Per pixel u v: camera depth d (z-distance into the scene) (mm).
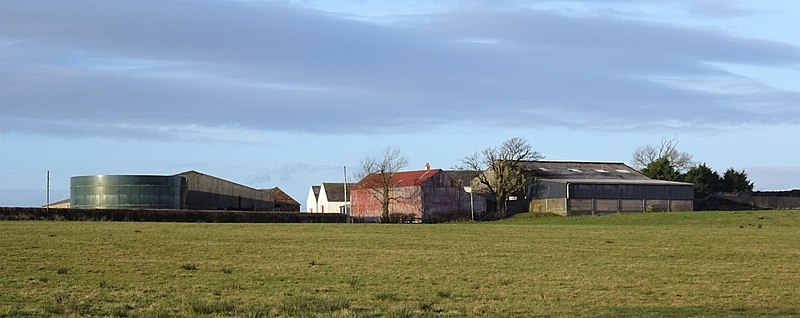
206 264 42125
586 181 123750
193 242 54406
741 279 38969
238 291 32938
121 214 88500
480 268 42219
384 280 37000
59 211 85938
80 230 63906
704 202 136500
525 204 128500
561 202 122000
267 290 33375
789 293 34438
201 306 27281
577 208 121875
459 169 141375
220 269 40156
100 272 38188
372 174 134750
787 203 138625
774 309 30047
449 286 35250
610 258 47906
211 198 121875
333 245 54562
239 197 133750
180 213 91375
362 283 35844
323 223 93250
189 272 38906
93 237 56250
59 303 28297
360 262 44188
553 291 34125
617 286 36062
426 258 46688
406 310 26922
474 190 134375
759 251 52531
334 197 170875
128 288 33219
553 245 56312
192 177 116562
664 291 34625
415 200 125875
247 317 25453
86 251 46781
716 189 160750
